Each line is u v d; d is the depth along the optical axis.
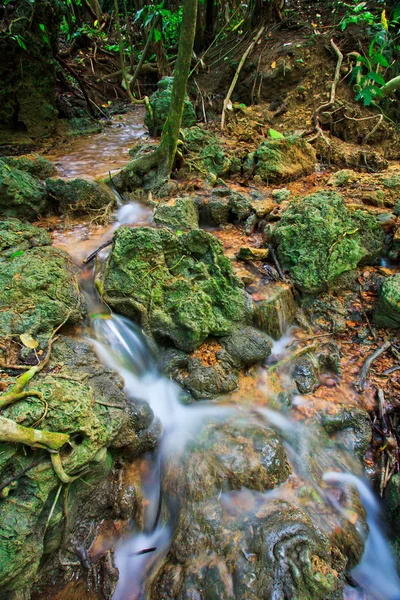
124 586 2.65
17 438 2.26
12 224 4.41
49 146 8.46
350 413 3.53
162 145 5.95
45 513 2.45
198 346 3.80
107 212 5.36
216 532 2.67
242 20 10.20
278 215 5.07
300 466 3.21
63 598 2.56
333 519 2.89
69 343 3.38
